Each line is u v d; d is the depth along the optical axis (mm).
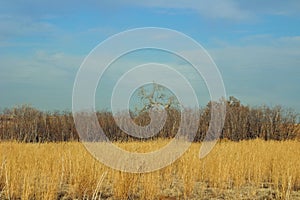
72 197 9781
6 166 9867
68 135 27656
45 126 27578
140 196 9680
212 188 11445
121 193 9469
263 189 11625
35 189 9461
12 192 9359
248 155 14438
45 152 13469
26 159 11664
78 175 9836
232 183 12023
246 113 34281
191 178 10375
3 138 24234
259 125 35250
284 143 22297
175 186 11555
